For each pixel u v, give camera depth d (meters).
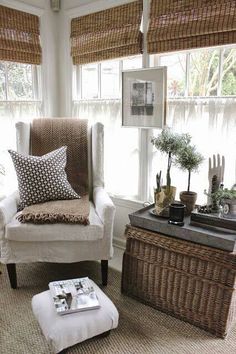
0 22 2.48
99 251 2.04
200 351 1.57
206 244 1.69
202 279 1.69
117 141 2.66
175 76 2.27
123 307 1.92
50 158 2.29
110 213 2.00
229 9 1.84
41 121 2.58
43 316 1.46
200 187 2.21
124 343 1.62
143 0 2.26
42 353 1.54
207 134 2.11
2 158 2.66
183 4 2.04
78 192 2.46
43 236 1.94
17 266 2.37
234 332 1.71
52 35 2.89
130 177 2.65
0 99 2.63
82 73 2.91
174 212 1.81
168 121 2.28
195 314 1.74
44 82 2.91
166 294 1.85
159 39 2.18
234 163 2.03
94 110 2.78
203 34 1.97
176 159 1.99
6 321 1.76
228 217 1.75
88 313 1.47
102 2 2.51
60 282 1.67
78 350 1.57
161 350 1.58
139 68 2.38
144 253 1.91
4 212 1.95
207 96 2.08
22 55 2.67
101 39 2.57
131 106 2.45
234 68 1.99
